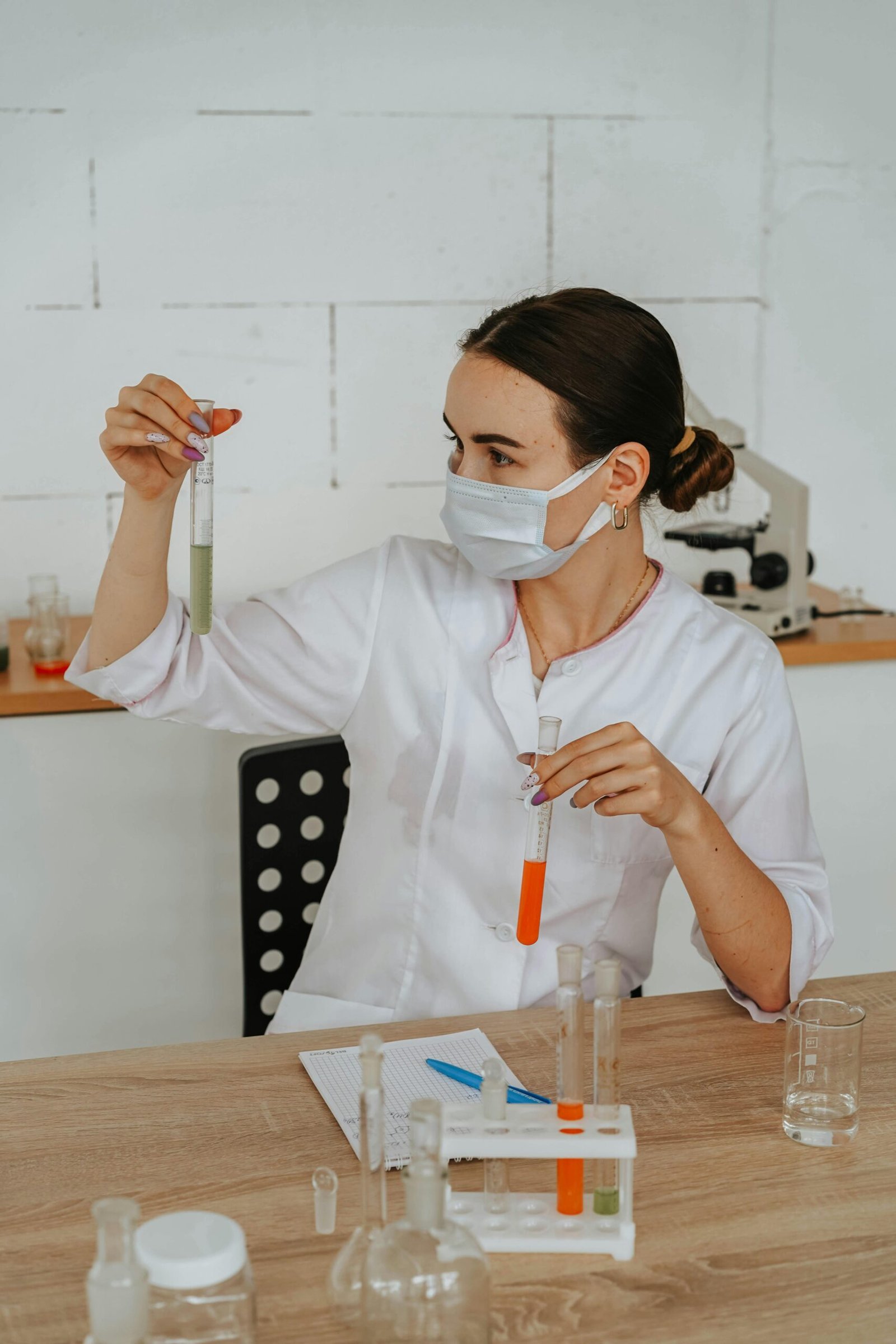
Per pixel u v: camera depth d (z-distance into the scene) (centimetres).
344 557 273
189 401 129
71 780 215
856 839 248
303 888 185
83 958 223
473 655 153
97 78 246
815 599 279
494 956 151
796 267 285
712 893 130
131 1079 121
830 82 278
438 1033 131
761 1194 105
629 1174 98
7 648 225
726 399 288
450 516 145
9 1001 222
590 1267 96
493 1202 101
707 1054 128
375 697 156
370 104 257
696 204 277
